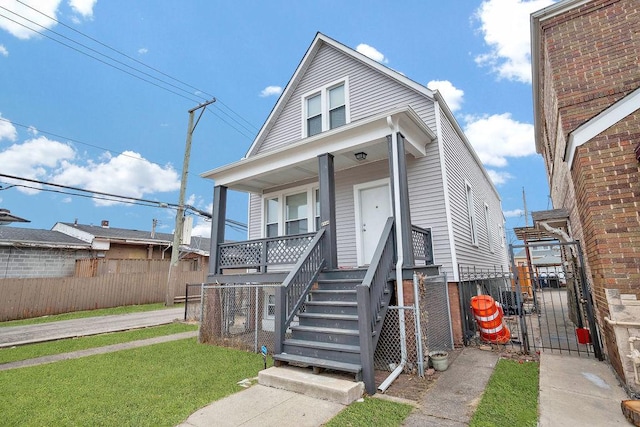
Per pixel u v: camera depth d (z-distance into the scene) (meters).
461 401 3.58
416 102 7.79
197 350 6.21
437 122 7.38
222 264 7.97
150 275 16.23
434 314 5.95
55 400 3.81
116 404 3.66
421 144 7.13
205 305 7.32
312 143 6.81
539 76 6.78
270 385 4.14
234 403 3.62
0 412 3.49
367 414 3.28
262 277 7.08
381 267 4.95
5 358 6.01
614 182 4.05
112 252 19.12
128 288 15.29
